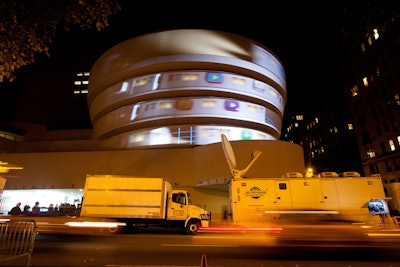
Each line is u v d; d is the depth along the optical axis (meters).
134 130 37.53
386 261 7.67
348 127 73.56
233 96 37.16
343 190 14.60
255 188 14.73
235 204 14.50
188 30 38.16
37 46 6.55
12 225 7.44
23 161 37.31
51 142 43.00
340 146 74.00
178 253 8.91
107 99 40.22
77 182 35.09
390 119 49.59
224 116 35.62
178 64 37.03
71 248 9.97
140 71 38.25
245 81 37.78
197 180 31.81
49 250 9.53
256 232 11.92
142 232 16.89
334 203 14.31
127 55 39.00
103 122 41.09
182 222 16.27
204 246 10.39
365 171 55.16
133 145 36.62
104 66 41.62
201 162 31.70
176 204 16.39
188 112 35.59
